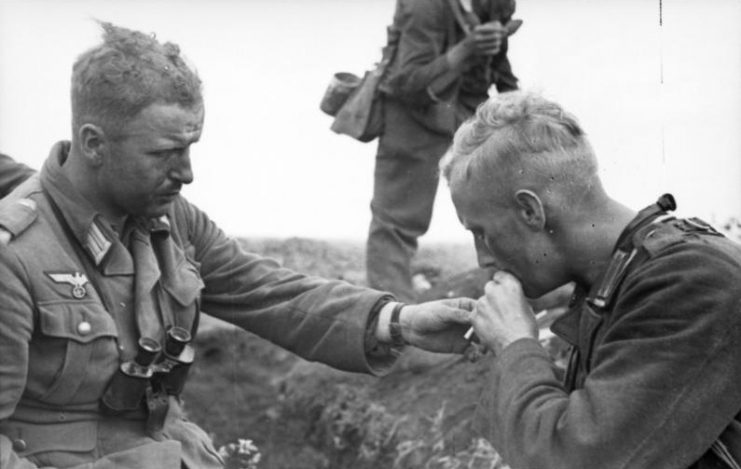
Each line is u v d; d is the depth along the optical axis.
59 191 2.84
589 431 2.46
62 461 2.79
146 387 2.88
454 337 3.12
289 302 3.24
